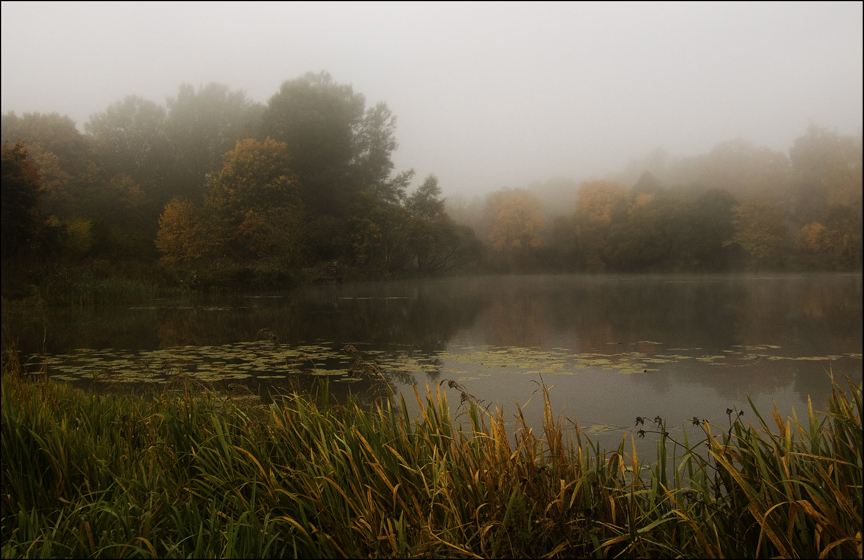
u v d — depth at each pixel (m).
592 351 9.08
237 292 26.00
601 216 51.84
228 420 3.46
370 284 34.94
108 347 9.78
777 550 2.05
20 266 20.25
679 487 2.37
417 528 2.18
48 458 3.19
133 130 49.62
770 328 11.95
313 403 3.30
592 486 2.31
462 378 6.81
